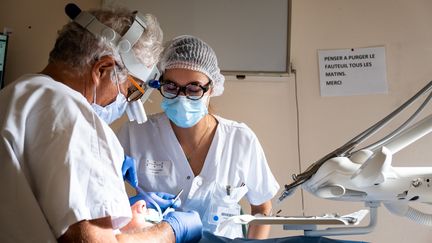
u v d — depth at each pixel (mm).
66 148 823
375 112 2199
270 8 2184
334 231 1057
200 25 2180
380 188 979
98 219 823
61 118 854
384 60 2227
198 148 1648
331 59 2246
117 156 916
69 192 793
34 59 2141
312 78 2246
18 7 2160
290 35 2172
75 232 786
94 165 844
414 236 2131
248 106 2230
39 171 820
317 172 1034
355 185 985
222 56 2176
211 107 2072
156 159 1627
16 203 786
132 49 1029
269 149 2215
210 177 1585
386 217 2154
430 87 997
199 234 1118
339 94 2227
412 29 2236
